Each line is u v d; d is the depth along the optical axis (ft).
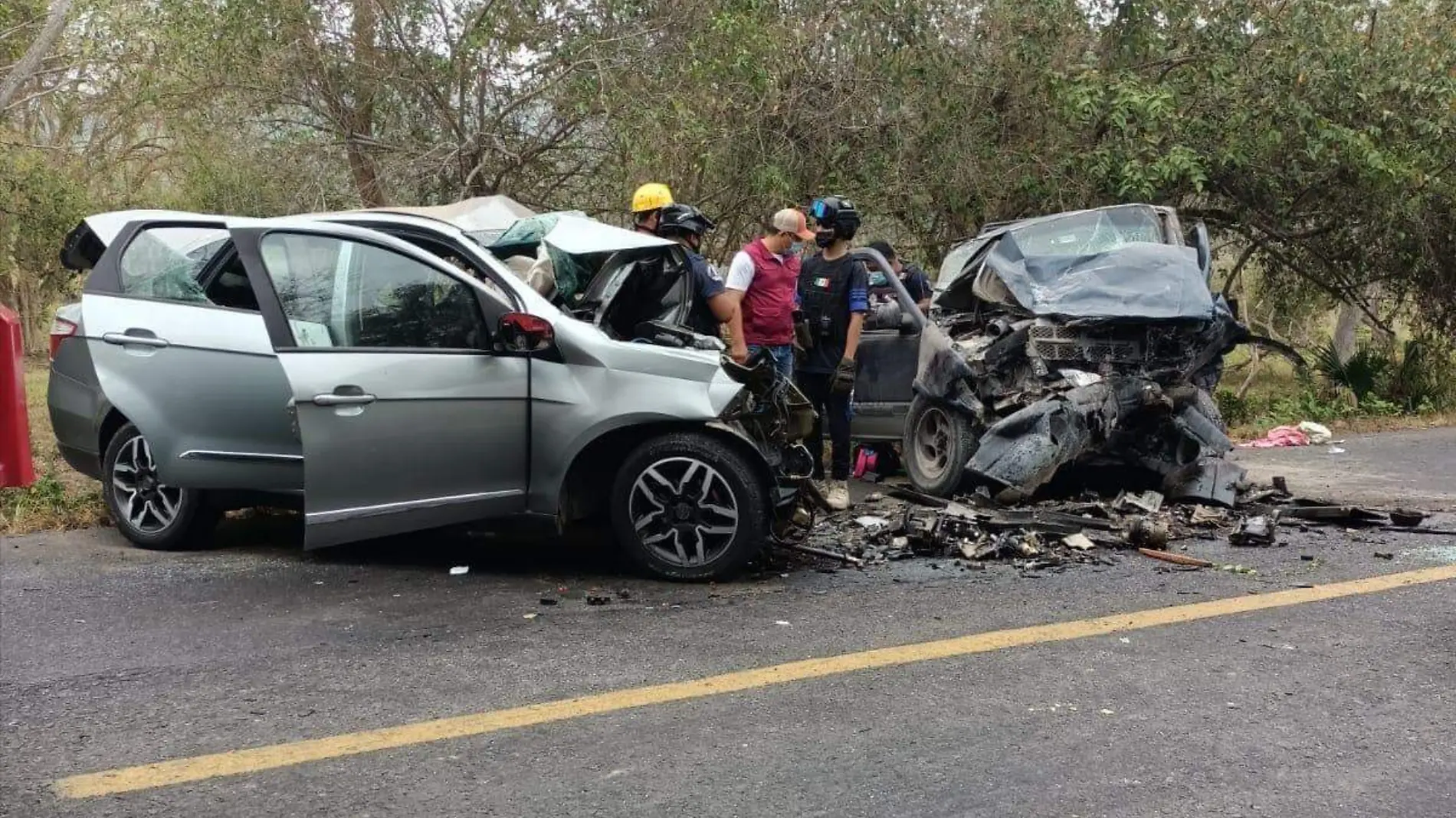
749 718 11.57
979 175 39.50
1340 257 48.26
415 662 13.33
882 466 29.43
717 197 36.42
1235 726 11.33
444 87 34.12
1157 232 26.40
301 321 16.97
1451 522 21.47
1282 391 58.85
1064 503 22.72
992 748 10.80
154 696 12.26
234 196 34.01
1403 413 45.91
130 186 60.95
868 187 38.78
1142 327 22.61
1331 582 16.85
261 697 12.22
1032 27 39.99
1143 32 41.70
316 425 15.93
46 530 20.92
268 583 16.98
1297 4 40.96
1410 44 43.27
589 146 34.96
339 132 34.27
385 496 16.40
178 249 18.90
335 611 15.46
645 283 18.94
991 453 22.35
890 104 37.93
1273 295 55.01
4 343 8.18
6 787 10.06
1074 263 24.47
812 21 36.81
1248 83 41.68
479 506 16.89
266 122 34.06
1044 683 12.53
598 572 17.54
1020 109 41.09
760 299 21.77
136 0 36.42
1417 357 48.34
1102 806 9.62
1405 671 12.94
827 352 22.84
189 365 17.89
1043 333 23.06
